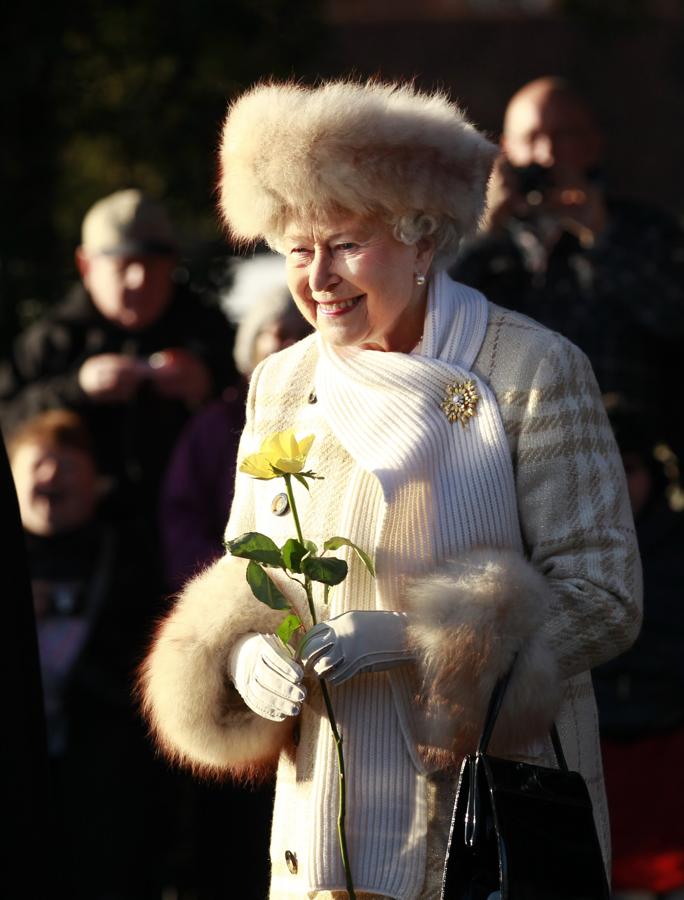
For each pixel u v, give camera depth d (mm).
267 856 17391
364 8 48188
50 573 17344
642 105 42375
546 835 8219
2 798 9250
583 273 15562
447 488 8969
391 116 8672
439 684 8516
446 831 8945
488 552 8734
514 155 16609
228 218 9312
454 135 8898
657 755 14797
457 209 8977
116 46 27422
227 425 17531
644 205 16172
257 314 17812
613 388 15375
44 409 19062
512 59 43031
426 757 8930
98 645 17156
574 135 16375
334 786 8992
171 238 20109
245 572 9359
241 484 10008
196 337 20297
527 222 15609
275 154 8648
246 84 27391
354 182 8594
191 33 27375
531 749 9039
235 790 17375
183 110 27781
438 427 9039
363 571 9047
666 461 15930
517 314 9469
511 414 9047
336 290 8961
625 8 34031
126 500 18469
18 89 26859
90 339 20016
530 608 8547
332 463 9320
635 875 14781
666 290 15562
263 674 8781
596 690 14820
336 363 9289
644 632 14836
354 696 9078
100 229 19875
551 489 8938
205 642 9219
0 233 26938
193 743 9367
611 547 8945
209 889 17422
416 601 8633
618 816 14797
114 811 16781
